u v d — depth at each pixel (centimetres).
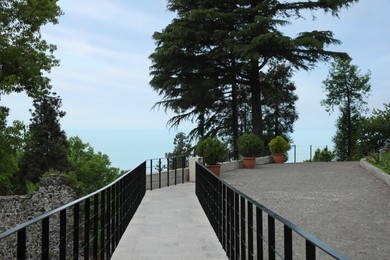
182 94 3228
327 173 2047
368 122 2920
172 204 1331
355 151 3353
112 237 731
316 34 2958
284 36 2814
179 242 802
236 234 594
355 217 1015
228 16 2970
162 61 3120
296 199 1301
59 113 4956
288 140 4294
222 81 3167
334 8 2988
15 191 4506
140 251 733
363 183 1636
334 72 3606
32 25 2877
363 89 3538
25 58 2866
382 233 853
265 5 2975
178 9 3331
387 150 2620
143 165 1533
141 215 1124
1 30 2805
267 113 4356
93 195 554
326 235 843
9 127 2762
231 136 3897
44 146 4700
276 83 4203
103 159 5275
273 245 377
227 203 692
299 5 3067
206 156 2041
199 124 3719
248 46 2762
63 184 2666
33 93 2977
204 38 3017
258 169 2411
